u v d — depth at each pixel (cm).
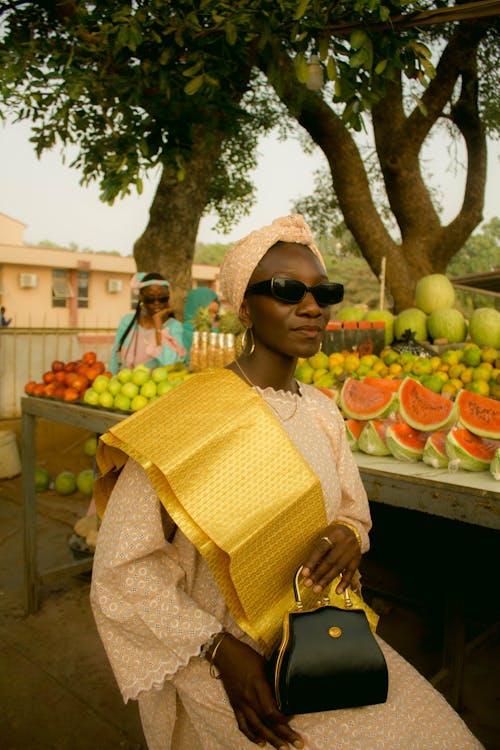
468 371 319
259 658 131
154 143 370
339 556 134
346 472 165
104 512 147
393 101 595
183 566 143
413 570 365
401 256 627
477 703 289
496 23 539
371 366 345
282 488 135
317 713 132
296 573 131
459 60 532
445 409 239
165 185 639
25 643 347
